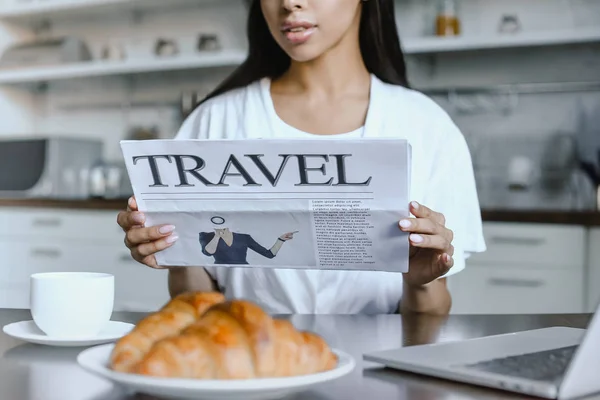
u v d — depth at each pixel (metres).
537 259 2.39
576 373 0.54
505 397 0.56
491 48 2.86
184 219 0.90
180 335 0.52
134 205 0.95
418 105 1.34
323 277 1.25
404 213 0.83
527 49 2.92
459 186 1.32
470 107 3.04
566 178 2.91
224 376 0.50
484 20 3.00
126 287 2.93
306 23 1.18
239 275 1.28
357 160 0.80
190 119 1.42
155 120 3.68
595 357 0.55
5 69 3.72
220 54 3.24
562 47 2.89
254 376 0.50
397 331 0.89
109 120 3.77
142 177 0.88
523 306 2.40
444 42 2.84
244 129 1.33
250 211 0.87
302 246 0.89
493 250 2.44
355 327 0.92
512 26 2.85
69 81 3.78
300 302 1.26
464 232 1.31
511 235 2.42
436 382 0.61
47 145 3.29
